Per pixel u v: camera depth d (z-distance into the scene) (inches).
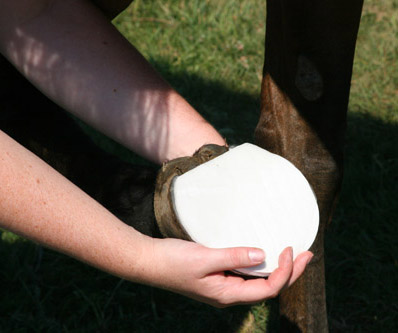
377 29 164.9
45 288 105.1
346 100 62.5
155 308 101.9
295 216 49.7
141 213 58.5
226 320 99.9
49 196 44.9
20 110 64.4
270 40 62.7
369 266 107.8
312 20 57.7
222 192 50.1
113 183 60.7
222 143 62.4
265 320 99.2
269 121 65.4
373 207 119.8
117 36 64.0
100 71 62.0
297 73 60.8
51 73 62.1
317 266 70.7
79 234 45.8
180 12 167.8
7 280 105.7
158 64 152.4
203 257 48.0
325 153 64.5
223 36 162.6
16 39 62.4
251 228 49.0
